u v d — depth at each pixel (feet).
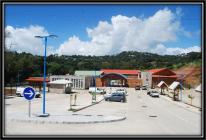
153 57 497.87
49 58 391.45
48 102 134.62
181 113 101.24
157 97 204.33
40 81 262.26
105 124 65.51
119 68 461.37
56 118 69.05
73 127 59.26
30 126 58.23
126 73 389.19
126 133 53.36
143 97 201.05
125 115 88.22
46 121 63.82
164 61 473.67
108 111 100.68
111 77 358.02
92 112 94.99
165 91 277.85
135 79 361.10
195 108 124.47
